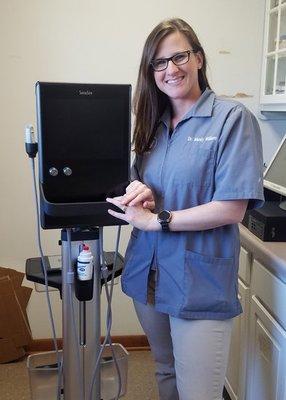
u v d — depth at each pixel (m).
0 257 2.49
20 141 2.38
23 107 2.35
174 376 1.63
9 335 2.46
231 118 1.29
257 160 1.29
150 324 1.56
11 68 2.30
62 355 1.41
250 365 1.80
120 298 2.59
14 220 2.46
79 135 1.14
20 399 2.16
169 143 1.41
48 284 1.42
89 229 1.29
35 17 2.27
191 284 1.35
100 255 1.33
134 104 1.47
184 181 1.33
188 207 1.35
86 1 2.28
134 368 2.44
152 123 1.46
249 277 1.82
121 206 1.23
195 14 2.35
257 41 2.41
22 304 2.51
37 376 1.53
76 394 1.39
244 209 1.30
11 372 2.39
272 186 1.89
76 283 1.29
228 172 1.26
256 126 1.33
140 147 1.48
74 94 1.11
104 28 2.31
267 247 1.61
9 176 2.41
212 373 1.38
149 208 1.32
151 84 1.41
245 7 2.36
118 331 2.63
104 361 1.51
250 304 1.80
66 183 1.17
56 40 2.30
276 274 1.56
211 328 1.35
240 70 2.44
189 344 1.36
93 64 2.35
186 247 1.35
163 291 1.41
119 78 2.37
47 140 1.12
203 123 1.34
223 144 1.28
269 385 1.61
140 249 1.49
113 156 1.18
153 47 1.31
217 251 1.36
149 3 2.31
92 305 1.34
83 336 1.35
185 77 1.32
